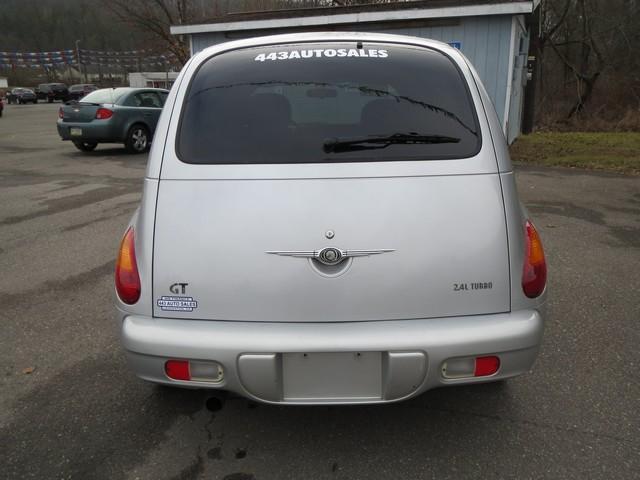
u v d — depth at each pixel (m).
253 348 1.89
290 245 1.91
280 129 2.16
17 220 6.01
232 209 1.96
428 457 2.18
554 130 15.51
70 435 2.34
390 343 1.87
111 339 3.23
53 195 7.30
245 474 2.10
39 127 19.95
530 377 2.75
